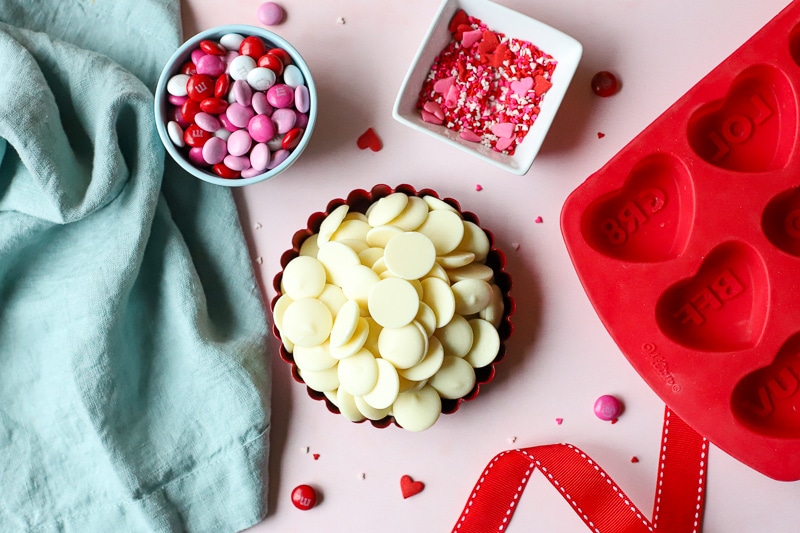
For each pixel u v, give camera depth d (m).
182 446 0.56
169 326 0.56
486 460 0.56
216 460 0.56
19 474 0.56
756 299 0.53
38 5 0.55
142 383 0.56
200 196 0.56
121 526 0.56
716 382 0.51
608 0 0.56
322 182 0.57
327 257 0.52
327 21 0.57
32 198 0.53
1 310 0.56
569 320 0.57
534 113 0.55
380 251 0.53
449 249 0.52
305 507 0.56
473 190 0.57
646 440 0.56
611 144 0.56
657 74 0.56
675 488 0.55
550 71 0.54
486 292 0.52
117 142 0.53
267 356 0.56
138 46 0.56
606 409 0.55
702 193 0.52
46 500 0.56
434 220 0.53
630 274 0.52
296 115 0.53
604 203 0.54
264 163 0.52
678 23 0.56
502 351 0.54
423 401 0.53
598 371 0.56
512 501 0.56
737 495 0.56
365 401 0.52
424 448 0.57
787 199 0.53
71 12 0.55
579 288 0.56
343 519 0.57
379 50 0.57
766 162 0.54
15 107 0.51
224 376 0.55
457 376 0.53
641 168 0.53
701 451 0.55
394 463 0.57
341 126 0.57
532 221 0.56
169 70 0.53
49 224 0.54
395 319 0.51
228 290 0.57
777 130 0.53
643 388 0.56
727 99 0.53
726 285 0.54
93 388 0.55
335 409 0.54
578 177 0.56
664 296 0.53
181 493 0.56
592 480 0.54
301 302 0.52
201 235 0.56
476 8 0.54
